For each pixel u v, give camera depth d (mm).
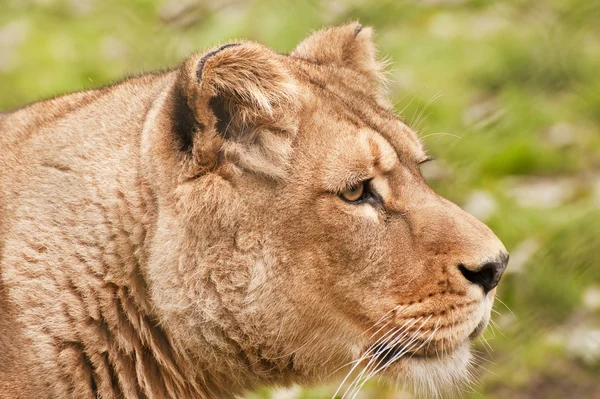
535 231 14469
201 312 8219
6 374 7895
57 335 7961
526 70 18578
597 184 15828
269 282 8289
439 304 8484
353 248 8352
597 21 19797
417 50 19156
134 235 8039
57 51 19750
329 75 9258
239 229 8172
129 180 8078
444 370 8875
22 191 8258
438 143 16031
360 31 10164
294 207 8242
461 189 15375
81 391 8070
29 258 8023
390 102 10477
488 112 17344
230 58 7910
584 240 14352
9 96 18250
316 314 8445
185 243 8047
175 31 19938
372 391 11688
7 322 7953
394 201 8531
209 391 8711
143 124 8266
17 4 21531
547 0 20391
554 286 13539
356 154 8320
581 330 13055
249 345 8445
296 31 19000
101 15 20797
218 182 8062
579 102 18078
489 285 8680
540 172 16375
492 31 19766
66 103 9117
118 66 19188
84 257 8008
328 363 8719
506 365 12492
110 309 8086
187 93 7852
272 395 11492
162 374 8391
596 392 12109
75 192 8117
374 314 8469
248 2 19891
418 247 8492
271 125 8227
